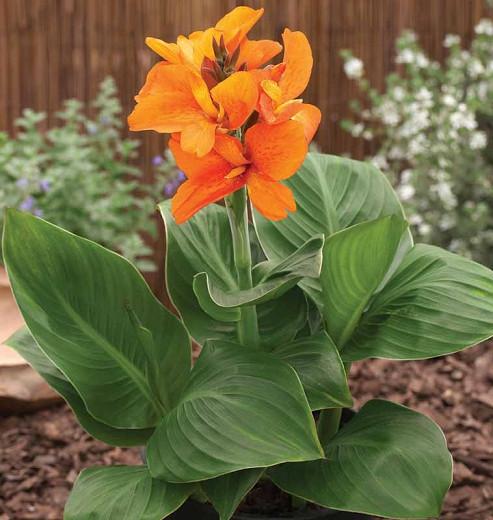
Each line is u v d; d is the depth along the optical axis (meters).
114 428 1.24
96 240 2.17
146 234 2.42
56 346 1.17
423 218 2.34
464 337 1.17
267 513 1.26
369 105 2.50
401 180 2.46
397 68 2.50
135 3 2.38
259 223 1.32
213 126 1.01
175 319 1.24
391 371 2.00
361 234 1.12
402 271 1.27
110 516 1.14
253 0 2.39
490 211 2.37
